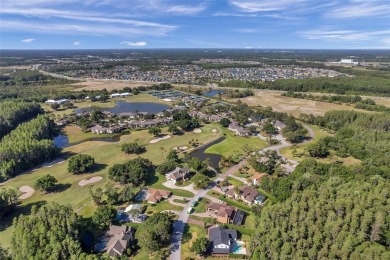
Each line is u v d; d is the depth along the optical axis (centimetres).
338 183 9075
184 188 10531
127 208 9075
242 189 9944
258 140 15812
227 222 8481
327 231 6962
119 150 14212
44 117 17562
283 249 6569
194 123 17888
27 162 12000
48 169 12050
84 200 9706
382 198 7744
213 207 8981
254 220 8669
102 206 8525
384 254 5912
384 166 10975
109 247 7325
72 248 6638
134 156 13450
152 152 13975
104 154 13712
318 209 7512
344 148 13325
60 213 7469
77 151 14138
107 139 16025
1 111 18000
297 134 15412
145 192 10162
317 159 12962
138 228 7925
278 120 18738
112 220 8412
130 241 7562
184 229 8212
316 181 9425
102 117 19600
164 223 7638
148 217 8669
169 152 13538
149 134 16725
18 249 6738
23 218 7312
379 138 14000
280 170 11350
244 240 7806
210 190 10400
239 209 9069
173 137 16238
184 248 7469
